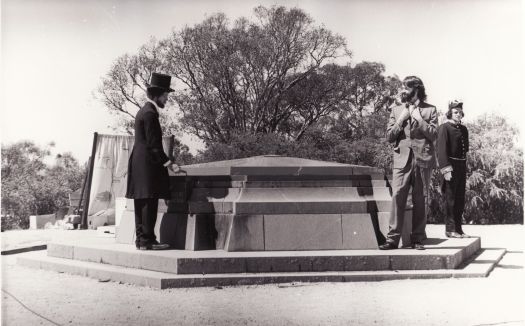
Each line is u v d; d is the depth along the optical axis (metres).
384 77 22.62
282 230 6.85
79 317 4.87
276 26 22.62
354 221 7.00
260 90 23.56
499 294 5.62
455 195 9.08
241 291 5.73
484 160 16.83
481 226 15.33
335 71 23.19
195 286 5.96
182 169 7.32
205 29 22.33
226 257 6.19
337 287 5.91
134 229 7.82
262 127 24.16
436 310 5.00
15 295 5.76
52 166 36.03
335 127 23.53
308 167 7.32
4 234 14.11
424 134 6.98
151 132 6.91
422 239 7.60
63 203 34.16
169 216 7.30
